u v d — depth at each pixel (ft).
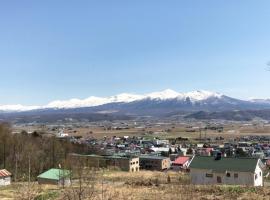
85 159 332.80
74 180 151.74
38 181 240.32
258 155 481.87
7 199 151.84
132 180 235.20
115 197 135.33
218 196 140.87
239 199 135.33
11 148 332.19
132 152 555.69
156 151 580.30
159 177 283.59
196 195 142.10
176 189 155.02
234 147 593.83
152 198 133.18
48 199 132.46
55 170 248.73
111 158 419.54
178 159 461.37
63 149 393.91
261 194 145.18
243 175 207.00
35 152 334.85
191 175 220.84
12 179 271.28
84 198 93.35
